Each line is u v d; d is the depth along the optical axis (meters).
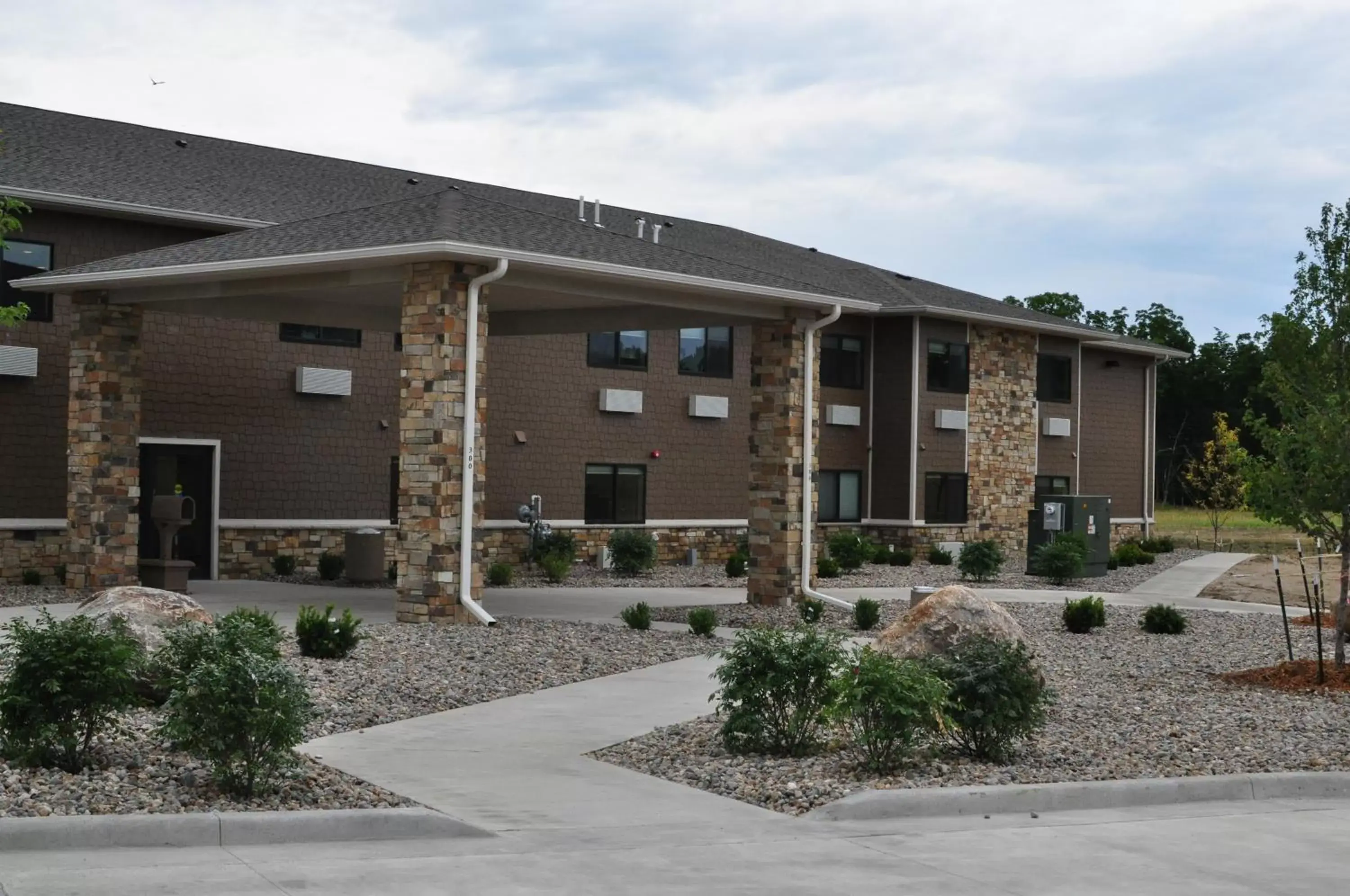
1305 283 15.10
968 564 28.11
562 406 29.17
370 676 12.53
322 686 11.95
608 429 30.06
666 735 10.60
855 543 29.16
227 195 24.33
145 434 22.80
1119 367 41.69
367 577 23.22
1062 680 14.18
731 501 32.62
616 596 22.42
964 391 35.62
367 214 18.94
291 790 8.09
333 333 25.34
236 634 8.91
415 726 10.78
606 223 32.69
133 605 10.66
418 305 16.59
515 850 7.27
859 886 6.76
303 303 21.66
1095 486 40.81
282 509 24.61
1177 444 73.00
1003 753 9.90
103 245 22.23
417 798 8.34
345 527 25.48
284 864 6.77
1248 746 10.80
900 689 9.33
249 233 19.66
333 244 17.06
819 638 10.41
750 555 20.77
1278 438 14.69
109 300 19.77
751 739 9.97
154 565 20.50
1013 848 7.70
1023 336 37.25
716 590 24.41
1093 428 40.78
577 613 19.45
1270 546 43.75
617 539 27.70
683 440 31.61
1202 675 14.80
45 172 22.00
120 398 19.95
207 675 7.88
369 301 20.77
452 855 7.13
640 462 30.72
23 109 25.20
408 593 16.72
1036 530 29.62
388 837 7.46
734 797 8.77
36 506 21.62
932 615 12.13
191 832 7.09
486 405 27.69
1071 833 8.16
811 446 20.70
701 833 7.79
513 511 28.25
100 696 8.24
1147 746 10.65
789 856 7.32
